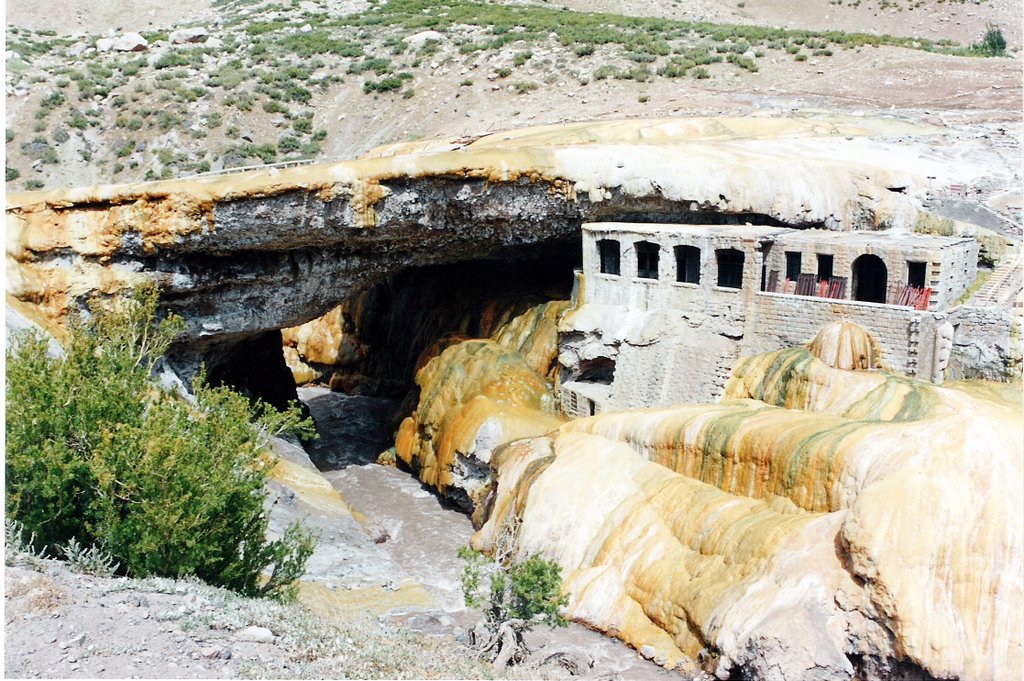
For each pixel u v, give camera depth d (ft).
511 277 182.09
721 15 358.02
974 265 129.29
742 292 131.85
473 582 98.78
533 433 144.05
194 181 143.23
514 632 96.68
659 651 99.86
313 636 74.08
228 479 85.61
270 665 66.18
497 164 147.13
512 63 271.49
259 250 154.30
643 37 282.97
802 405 117.70
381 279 172.14
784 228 141.59
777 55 264.93
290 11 354.54
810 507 99.40
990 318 115.55
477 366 158.40
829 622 89.86
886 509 90.02
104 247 144.25
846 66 253.85
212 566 84.74
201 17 368.48
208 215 142.61
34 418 83.30
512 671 88.99
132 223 143.33
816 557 93.40
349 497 156.46
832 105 217.77
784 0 361.71
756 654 89.04
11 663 59.47
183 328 127.75
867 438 97.76
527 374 157.07
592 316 147.02
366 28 317.83
